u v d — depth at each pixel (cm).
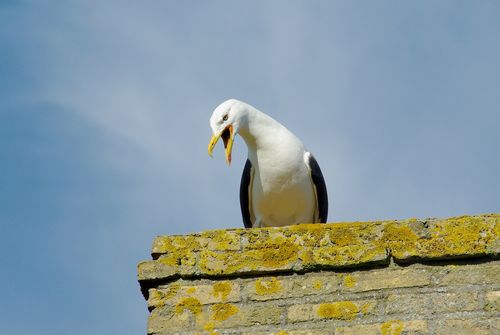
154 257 1438
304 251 1405
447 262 1376
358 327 1348
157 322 1390
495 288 1348
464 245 1373
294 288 1389
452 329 1330
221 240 1430
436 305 1348
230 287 1400
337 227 1416
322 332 1355
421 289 1362
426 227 1397
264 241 1420
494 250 1366
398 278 1373
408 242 1389
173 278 1415
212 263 1415
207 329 1380
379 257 1381
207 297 1398
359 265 1387
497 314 1333
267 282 1398
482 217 1394
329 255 1396
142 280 1417
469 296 1348
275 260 1406
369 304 1362
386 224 1406
